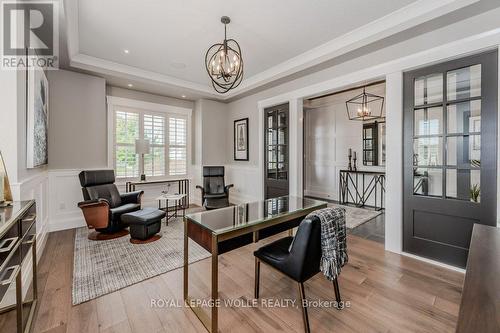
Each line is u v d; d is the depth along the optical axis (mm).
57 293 1996
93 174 3621
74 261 2598
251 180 5199
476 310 714
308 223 1541
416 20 2373
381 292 2047
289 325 1656
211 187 5117
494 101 2188
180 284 2180
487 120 2230
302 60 3541
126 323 1664
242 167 5441
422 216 2656
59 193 3643
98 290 2051
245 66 3984
